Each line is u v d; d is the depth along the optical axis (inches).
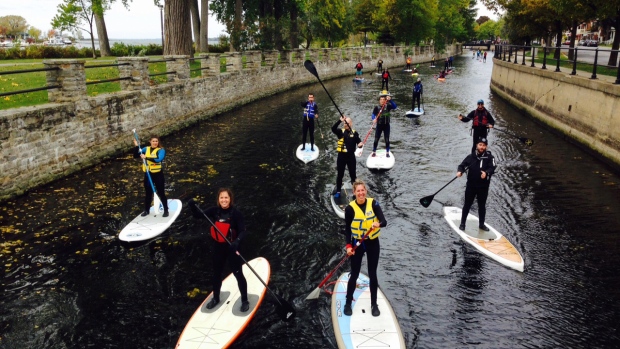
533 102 796.0
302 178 465.4
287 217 369.1
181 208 381.1
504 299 262.2
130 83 583.5
